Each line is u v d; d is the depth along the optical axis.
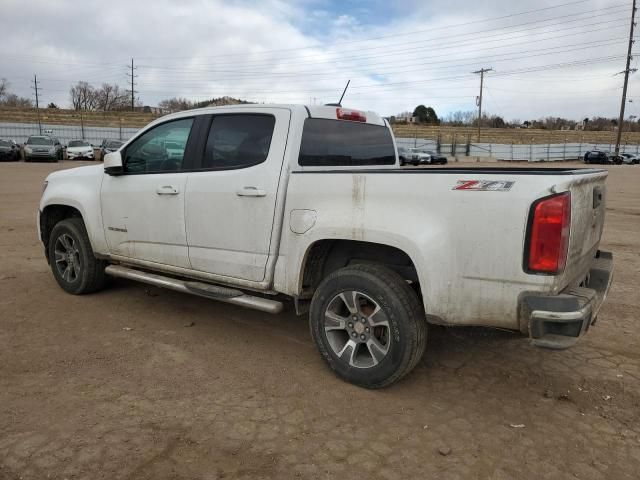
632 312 5.38
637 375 3.98
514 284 3.07
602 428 3.25
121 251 5.16
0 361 4.01
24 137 53.84
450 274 3.23
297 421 3.26
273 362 4.11
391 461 2.88
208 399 3.51
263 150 4.11
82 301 5.49
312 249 3.88
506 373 3.99
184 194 4.50
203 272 4.49
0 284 6.04
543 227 2.97
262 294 4.49
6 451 2.88
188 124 4.64
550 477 2.77
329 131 4.38
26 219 10.98
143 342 4.45
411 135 78.94
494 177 3.13
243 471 2.77
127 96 102.38
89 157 37.34
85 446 2.94
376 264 3.71
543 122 116.12
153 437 3.05
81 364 3.99
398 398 3.58
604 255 4.32
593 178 3.51
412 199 3.36
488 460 2.91
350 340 3.73
